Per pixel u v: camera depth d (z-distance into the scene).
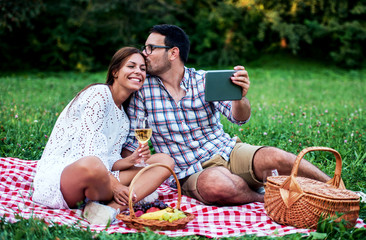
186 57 3.48
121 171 3.24
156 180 3.17
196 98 3.47
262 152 3.33
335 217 2.66
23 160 4.14
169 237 2.53
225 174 3.29
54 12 17.28
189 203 3.36
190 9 19.33
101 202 3.09
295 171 2.79
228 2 18.03
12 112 6.39
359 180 3.92
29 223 2.52
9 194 3.34
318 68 18.17
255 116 6.60
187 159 3.50
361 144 4.90
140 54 3.24
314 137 5.14
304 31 18.00
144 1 17.72
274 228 2.83
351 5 18.62
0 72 16.28
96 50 18.42
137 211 2.87
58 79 14.62
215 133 3.60
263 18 18.20
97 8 16.95
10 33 17.06
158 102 3.44
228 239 2.59
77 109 3.18
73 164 2.89
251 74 16.23
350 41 18.45
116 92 3.27
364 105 8.50
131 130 3.47
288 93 11.15
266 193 3.02
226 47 18.64
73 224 2.61
